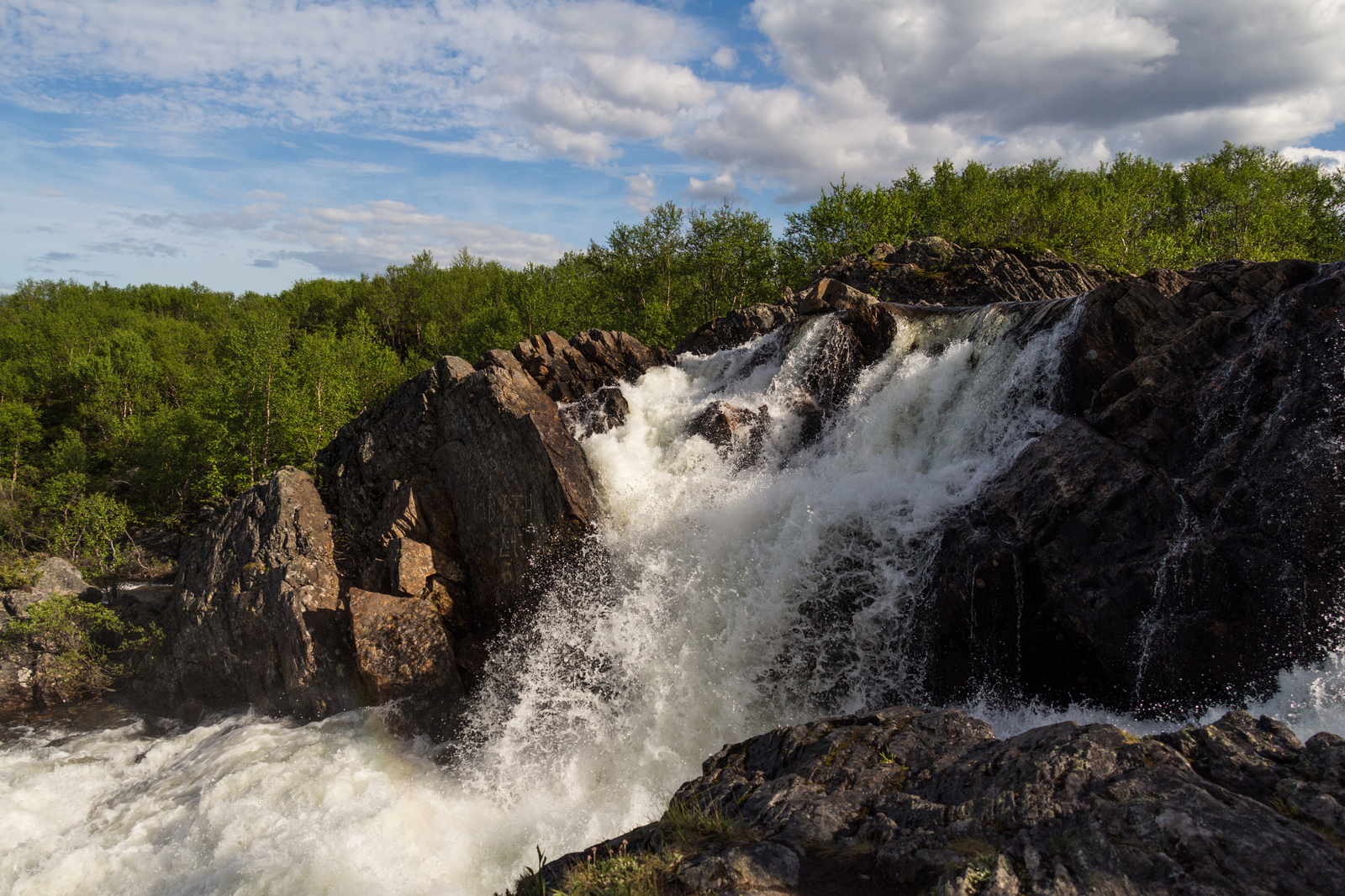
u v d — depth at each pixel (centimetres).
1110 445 1327
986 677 1345
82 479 4609
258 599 2061
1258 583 1079
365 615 1856
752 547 1730
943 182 7219
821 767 861
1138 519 1220
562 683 1781
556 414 2208
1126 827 584
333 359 5322
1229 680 1080
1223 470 1176
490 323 7106
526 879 786
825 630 1561
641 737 1599
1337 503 1060
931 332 2119
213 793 1581
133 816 1584
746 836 733
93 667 2427
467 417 2253
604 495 2075
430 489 2252
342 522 2452
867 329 2231
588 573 1934
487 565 2102
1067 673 1265
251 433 4434
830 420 2127
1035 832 614
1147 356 1394
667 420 2347
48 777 1812
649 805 1387
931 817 693
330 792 1541
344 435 2770
